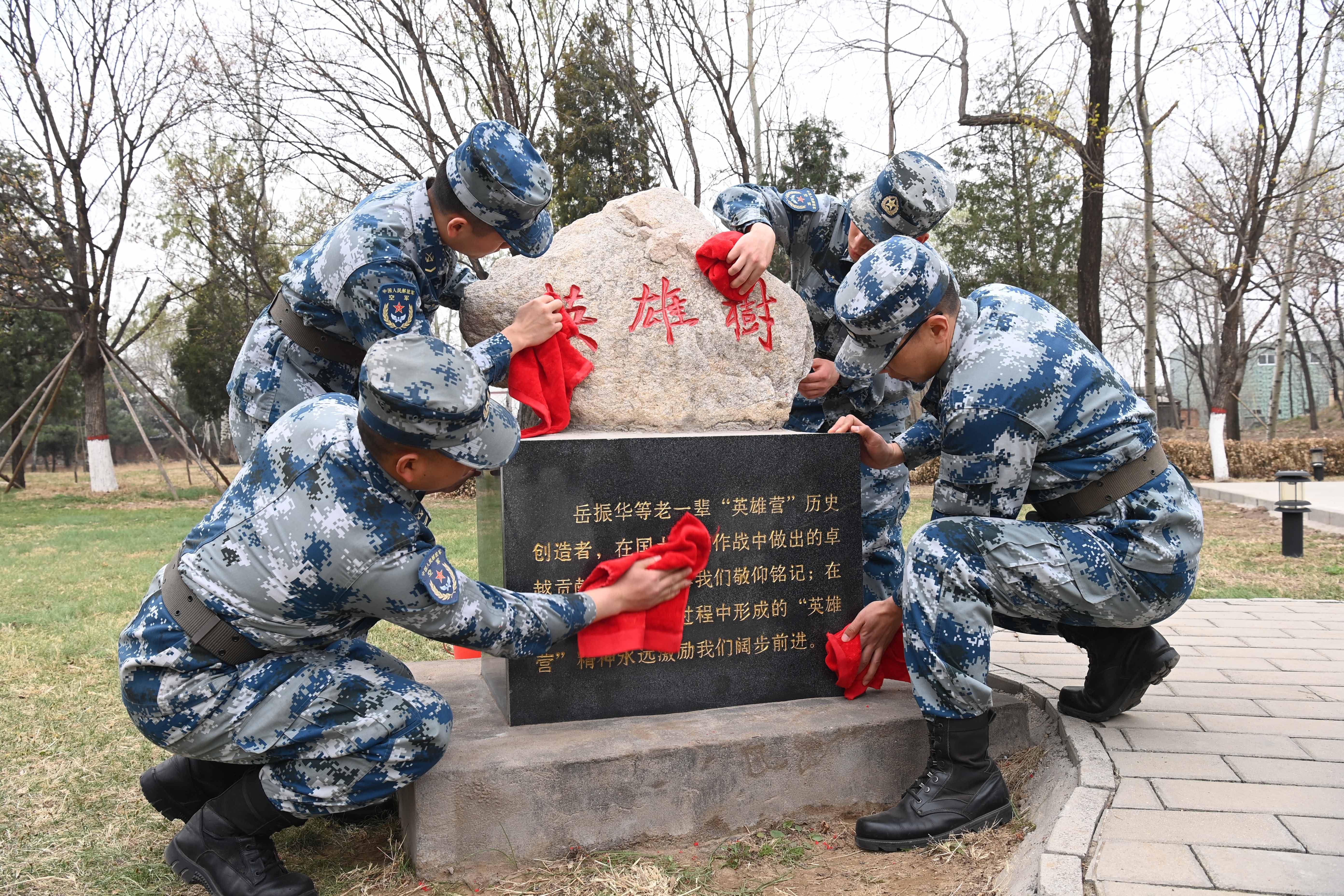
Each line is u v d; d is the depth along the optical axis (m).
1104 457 2.22
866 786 2.37
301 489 1.82
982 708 2.16
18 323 18.47
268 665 1.87
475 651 3.58
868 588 3.37
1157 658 2.44
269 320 2.77
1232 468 14.93
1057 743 2.51
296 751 1.88
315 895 1.95
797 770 2.30
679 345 2.81
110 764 2.72
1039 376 2.18
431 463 1.80
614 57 11.65
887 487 3.35
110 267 14.48
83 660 3.79
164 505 12.40
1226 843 1.81
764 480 2.57
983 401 2.17
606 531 2.43
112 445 35.12
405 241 2.52
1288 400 37.81
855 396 3.44
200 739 1.86
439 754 2.00
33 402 18.67
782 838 2.23
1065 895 1.65
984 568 2.17
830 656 2.60
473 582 1.98
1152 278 14.01
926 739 2.42
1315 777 2.13
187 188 16.48
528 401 2.57
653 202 2.92
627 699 2.45
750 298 2.92
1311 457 14.06
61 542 8.02
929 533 2.21
